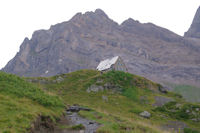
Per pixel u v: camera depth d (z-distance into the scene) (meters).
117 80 62.06
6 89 22.41
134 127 20.02
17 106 18.19
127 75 65.31
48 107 23.50
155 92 61.38
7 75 27.39
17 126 14.16
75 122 22.53
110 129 17.97
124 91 57.09
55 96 32.56
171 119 40.97
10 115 15.67
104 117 25.81
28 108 18.86
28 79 59.81
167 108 47.53
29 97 23.33
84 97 50.75
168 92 64.81
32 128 15.19
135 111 43.12
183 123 38.97
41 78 62.66
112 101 49.47
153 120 38.81
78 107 32.06
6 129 13.09
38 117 17.47
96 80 61.47
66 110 29.56
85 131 18.22
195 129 35.81
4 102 18.25
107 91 56.59
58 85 60.09
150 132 19.92
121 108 44.88
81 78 66.56
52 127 18.31
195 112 42.81
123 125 20.30
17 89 23.89
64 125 20.30
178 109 45.59
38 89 29.05
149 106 48.88
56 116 21.73
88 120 23.75
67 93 53.03
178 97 62.69
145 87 61.81
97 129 18.11
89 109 31.66
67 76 68.06
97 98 50.88
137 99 52.84
